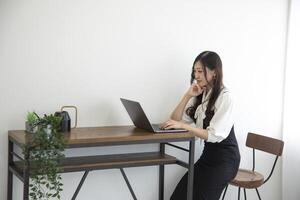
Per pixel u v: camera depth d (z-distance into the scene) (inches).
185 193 115.1
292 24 143.6
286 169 146.7
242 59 139.1
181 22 126.6
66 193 114.3
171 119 119.5
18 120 106.0
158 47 123.3
